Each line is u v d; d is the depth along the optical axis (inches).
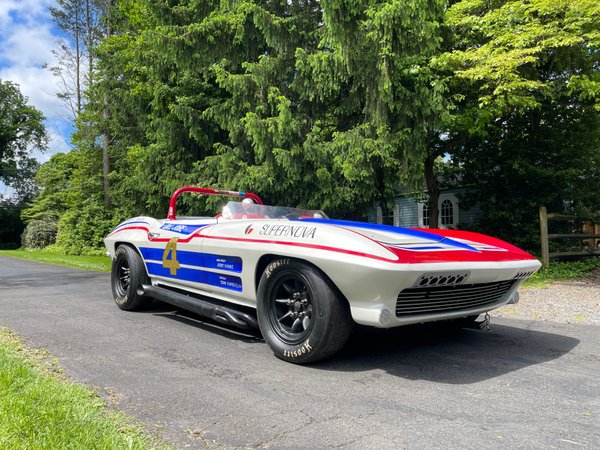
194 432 90.9
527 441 88.7
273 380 123.6
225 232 162.9
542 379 126.5
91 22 1225.4
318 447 85.4
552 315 222.4
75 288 317.7
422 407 105.7
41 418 89.3
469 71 353.1
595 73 415.2
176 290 202.4
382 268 116.5
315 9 413.4
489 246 154.7
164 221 207.0
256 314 160.6
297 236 137.0
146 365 135.9
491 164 558.6
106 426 90.0
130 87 695.7
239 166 388.5
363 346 159.9
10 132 1839.3
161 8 440.5
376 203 474.9
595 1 349.1
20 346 153.1
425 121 353.7
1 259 690.2
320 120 378.6
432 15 327.6
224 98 434.6
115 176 865.5
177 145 453.4
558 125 512.1
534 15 390.9
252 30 394.6
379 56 328.2
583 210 494.0
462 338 173.3
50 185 1396.4
